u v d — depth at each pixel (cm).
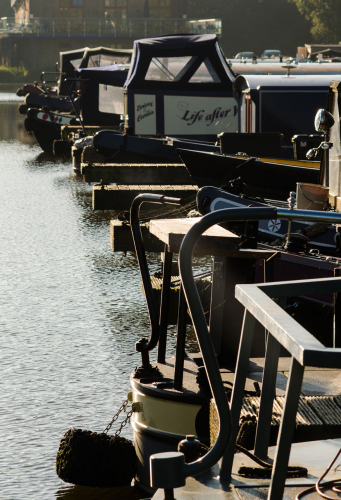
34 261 1191
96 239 1369
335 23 7606
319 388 452
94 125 2862
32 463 533
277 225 896
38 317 898
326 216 289
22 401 644
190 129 2202
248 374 489
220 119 2200
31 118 2886
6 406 632
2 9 12625
